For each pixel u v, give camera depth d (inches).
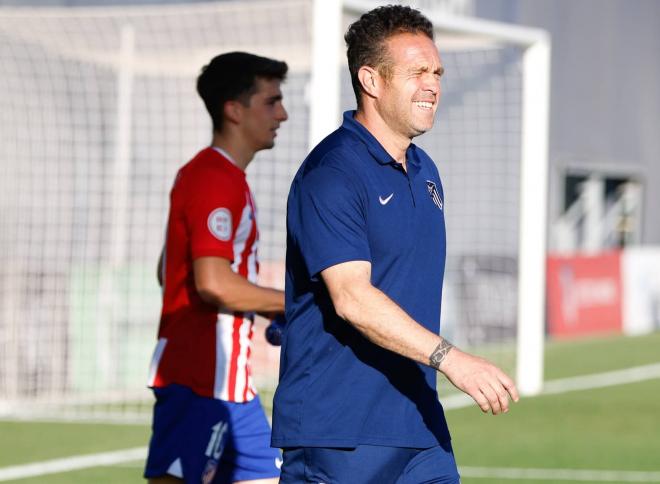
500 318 1870.1
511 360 1656.0
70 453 1113.4
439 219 482.6
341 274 447.5
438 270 480.4
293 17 1378.0
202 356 591.2
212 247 582.9
